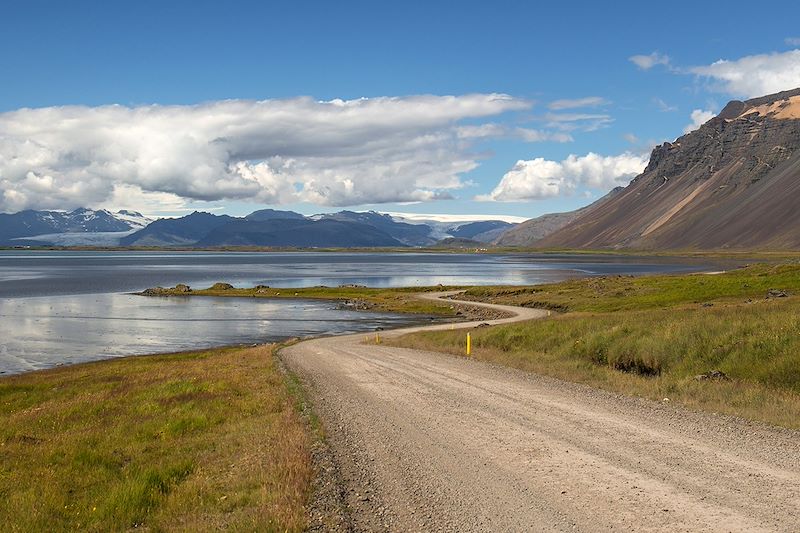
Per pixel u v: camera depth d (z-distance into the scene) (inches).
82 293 5162.4
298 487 465.7
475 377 1050.1
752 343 922.7
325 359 1528.1
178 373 1417.3
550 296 3860.7
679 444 545.3
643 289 3388.3
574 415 692.1
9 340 2659.9
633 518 381.1
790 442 539.8
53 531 454.9
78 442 726.5
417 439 613.0
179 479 557.0
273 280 7140.8
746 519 372.5
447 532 377.7
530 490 442.3
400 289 5251.0
